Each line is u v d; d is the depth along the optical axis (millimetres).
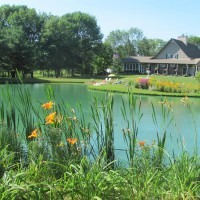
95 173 2658
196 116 10797
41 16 42125
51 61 41156
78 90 22219
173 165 2854
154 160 3176
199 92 21094
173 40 46344
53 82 30391
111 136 3467
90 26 47562
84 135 3531
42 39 40375
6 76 35031
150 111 11852
